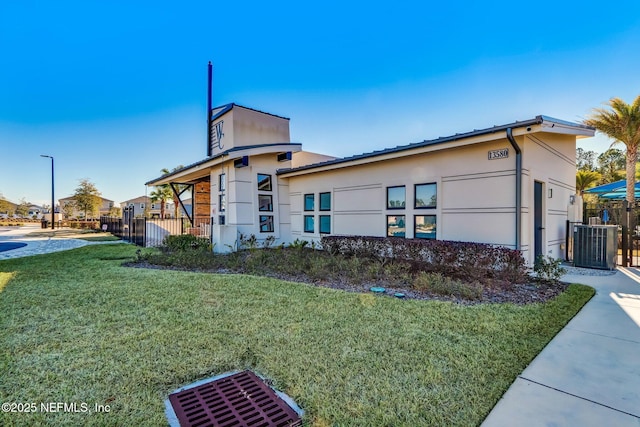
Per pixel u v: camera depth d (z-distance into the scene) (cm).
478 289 487
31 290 500
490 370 260
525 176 629
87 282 558
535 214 712
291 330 341
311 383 239
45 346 295
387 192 849
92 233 2278
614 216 1016
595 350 305
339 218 979
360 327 349
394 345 304
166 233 1416
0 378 240
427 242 659
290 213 1178
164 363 267
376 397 221
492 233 644
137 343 305
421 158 768
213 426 193
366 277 588
